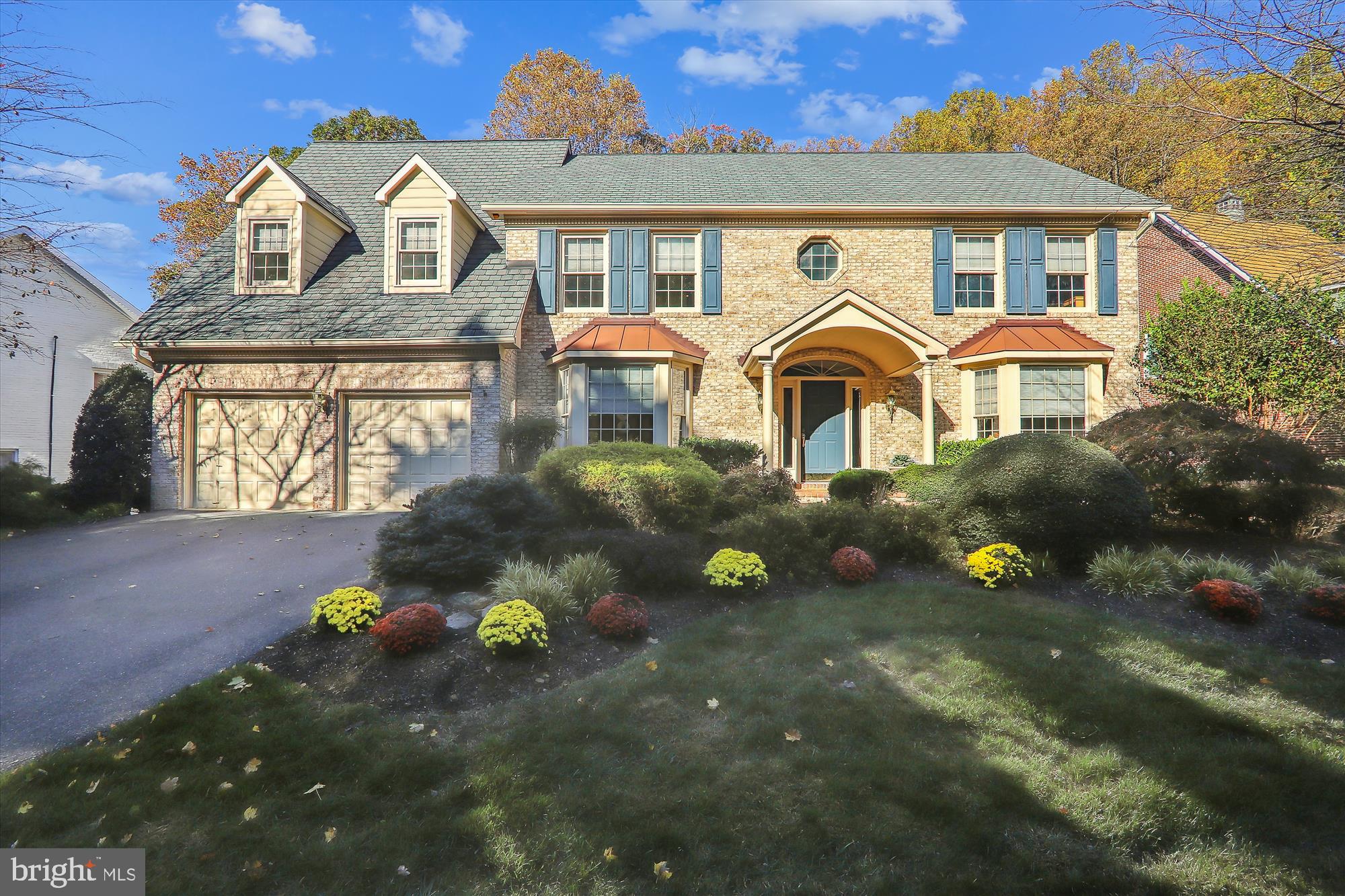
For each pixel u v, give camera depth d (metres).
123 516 12.87
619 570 7.38
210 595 7.62
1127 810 3.87
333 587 7.79
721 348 15.77
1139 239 15.70
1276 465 9.45
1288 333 12.39
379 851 3.55
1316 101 5.82
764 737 4.55
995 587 7.66
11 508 11.46
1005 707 4.99
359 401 14.02
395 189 15.02
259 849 3.56
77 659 5.88
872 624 6.46
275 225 14.88
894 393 15.96
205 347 13.59
